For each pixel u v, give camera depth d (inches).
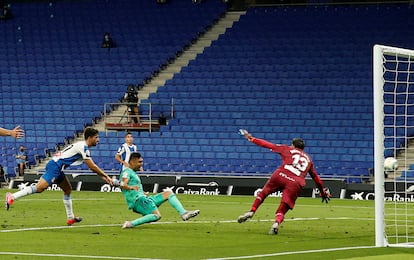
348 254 869.8
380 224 970.7
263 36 2952.8
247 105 2672.2
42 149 2701.8
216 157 2522.1
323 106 2605.8
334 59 2780.5
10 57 3100.4
